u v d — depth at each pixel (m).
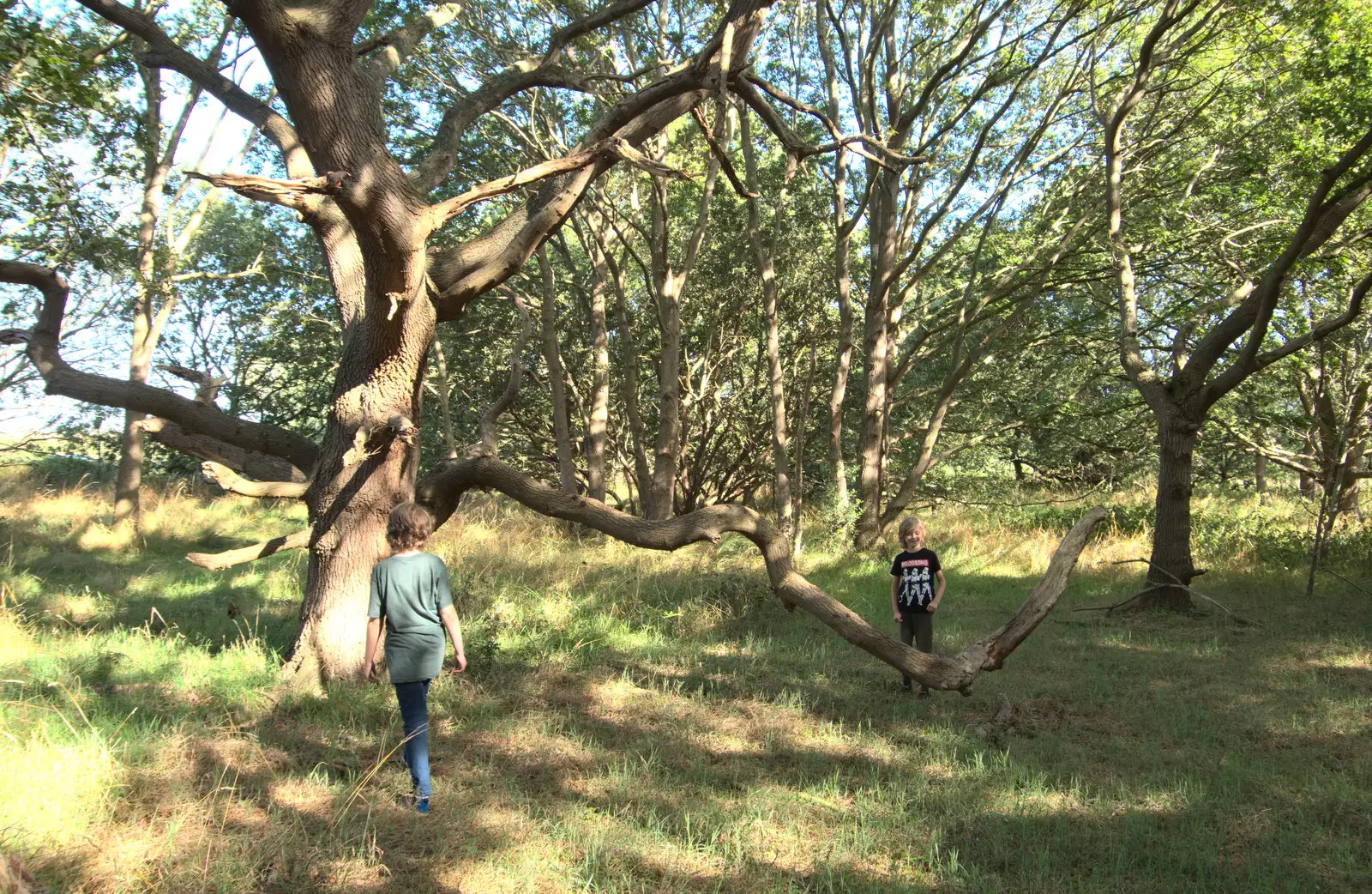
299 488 7.05
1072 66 16.19
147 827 4.12
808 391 18.77
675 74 6.76
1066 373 19.33
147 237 14.70
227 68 15.27
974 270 16.34
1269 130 13.34
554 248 22.16
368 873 3.84
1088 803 4.87
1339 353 13.23
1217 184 15.12
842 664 8.16
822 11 16.78
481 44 15.60
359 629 6.86
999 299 16.33
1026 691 7.22
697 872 4.00
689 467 24.55
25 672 6.22
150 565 12.33
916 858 4.19
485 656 7.48
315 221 7.08
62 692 5.74
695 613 10.00
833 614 6.84
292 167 7.15
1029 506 22.64
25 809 3.99
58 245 12.01
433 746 5.60
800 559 15.15
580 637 8.88
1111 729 6.25
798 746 5.80
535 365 22.00
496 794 4.78
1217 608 10.98
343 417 7.00
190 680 6.49
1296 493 24.06
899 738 6.07
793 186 18.91
